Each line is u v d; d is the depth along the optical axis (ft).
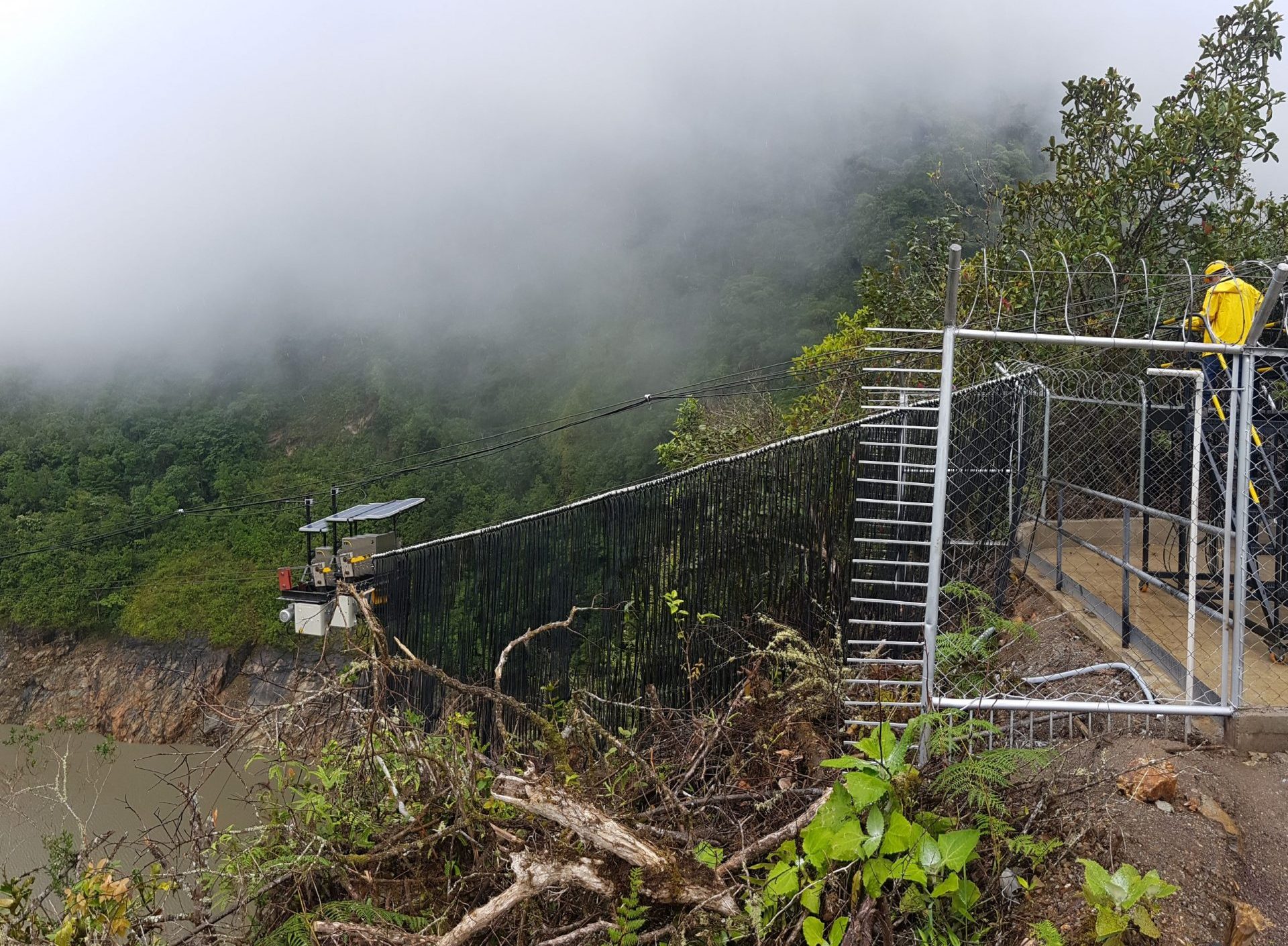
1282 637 14.47
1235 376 11.81
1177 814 9.99
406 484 233.14
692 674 16.93
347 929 9.31
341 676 13.03
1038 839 9.90
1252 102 28.63
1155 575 18.01
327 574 29.45
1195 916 8.59
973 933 9.04
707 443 36.14
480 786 12.12
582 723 12.48
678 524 18.65
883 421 16.65
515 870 9.46
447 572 21.59
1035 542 22.15
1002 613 18.28
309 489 258.37
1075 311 22.08
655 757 14.56
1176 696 13.25
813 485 17.06
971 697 13.16
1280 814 9.91
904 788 9.78
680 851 10.30
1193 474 12.14
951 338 12.00
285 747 13.20
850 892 9.14
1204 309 15.40
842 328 40.19
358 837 12.23
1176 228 29.40
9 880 11.03
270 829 12.38
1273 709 11.39
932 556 12.16
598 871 9.41
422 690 21.31
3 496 240.94
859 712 13.82
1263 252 27.81
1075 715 12.99
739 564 17.94
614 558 19.42
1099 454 21.45
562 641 20.01
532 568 20.40
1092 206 28.76
